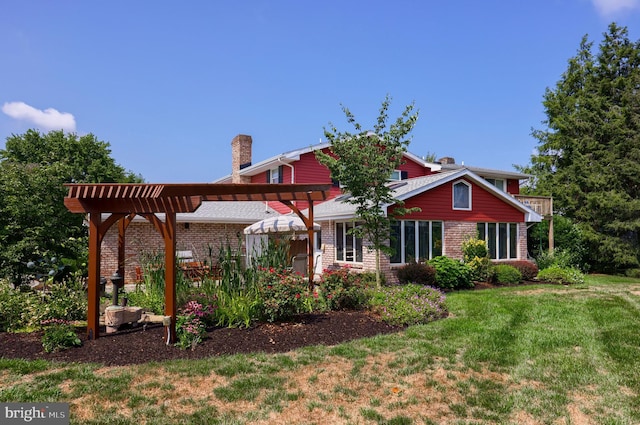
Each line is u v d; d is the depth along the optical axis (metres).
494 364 5.57
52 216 11.44
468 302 10.37
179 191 6.24
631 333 7.23
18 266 10.23
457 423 3.94
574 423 3.98
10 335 6.61
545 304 10.12
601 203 20.31
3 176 10.62
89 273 6.55
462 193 15.76
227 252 8.47
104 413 4.02
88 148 31.52
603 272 21.28
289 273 8.15
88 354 5.73
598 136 21.92
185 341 6.05
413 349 6.18
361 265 14.55
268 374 5.07
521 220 17.39
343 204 15.83
